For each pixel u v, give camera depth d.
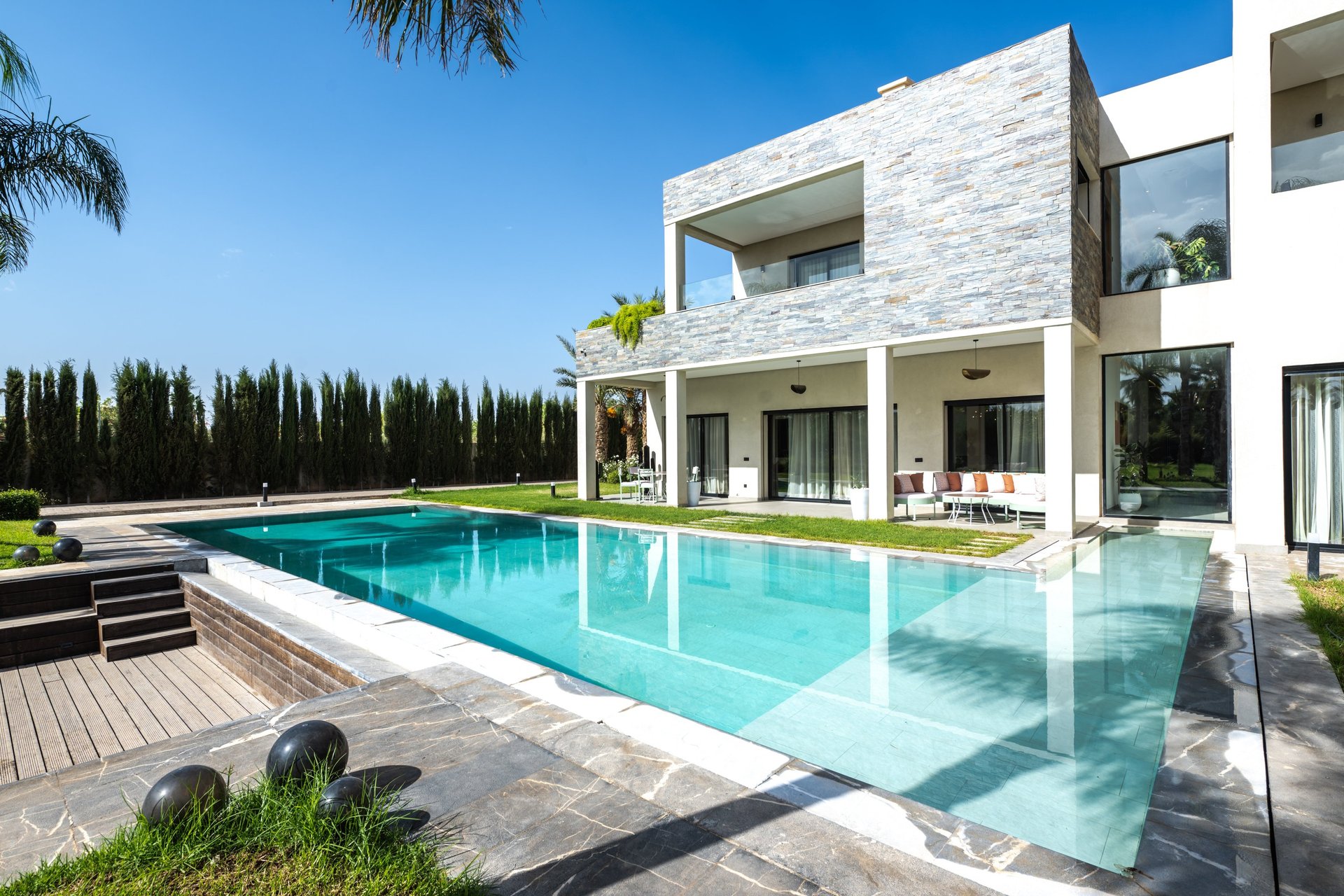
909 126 10.28
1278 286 8.13
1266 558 7.54
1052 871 1.86
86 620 6.18
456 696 3.29
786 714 3.66
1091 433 10.35
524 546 10.15
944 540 8.69
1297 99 9.43
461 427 23.94
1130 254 10.09
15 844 2.07
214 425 18.42
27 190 9.07
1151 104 9.83
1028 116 8.99
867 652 4.74
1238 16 8.37
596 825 2.13
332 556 9.38
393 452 21.95
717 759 2.61
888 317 10.58
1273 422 8.12
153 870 1.88
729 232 15.10
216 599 6.02
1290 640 4.23
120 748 4.12
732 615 5.89
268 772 2.37
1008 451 11.81
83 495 16.11
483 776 2.47
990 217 9.40
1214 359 9.49
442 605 6.48
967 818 2.50
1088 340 9.95
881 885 1.79
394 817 2.15
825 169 11.48
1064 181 8.67
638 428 26.20
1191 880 1.81
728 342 12.95
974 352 12.02
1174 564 7.18
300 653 4.53
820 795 2.31
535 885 1.82
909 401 12.88
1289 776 2.44
